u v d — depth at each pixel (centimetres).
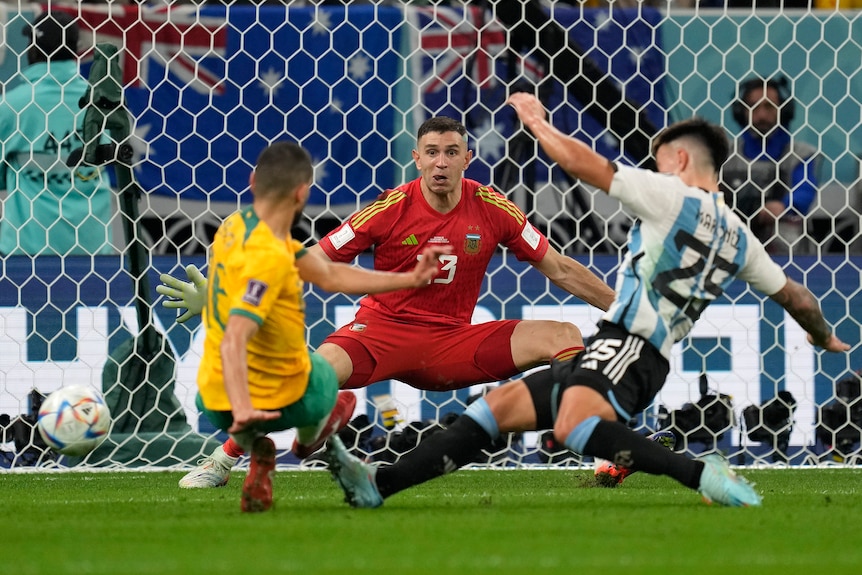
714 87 2647
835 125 2627
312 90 2589
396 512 1343
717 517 1272
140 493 1736
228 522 1227
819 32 2631
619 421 1314
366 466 1366
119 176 2369
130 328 2317
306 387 1262
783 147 2617
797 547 1039
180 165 2575
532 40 2622
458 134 1775
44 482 2002
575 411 1294
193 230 2362
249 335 1164
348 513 1327
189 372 2331
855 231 2623
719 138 1373
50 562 944
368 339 1830
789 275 2375
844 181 2628
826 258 2380
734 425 2317
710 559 963
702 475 1350
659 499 1559
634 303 1320
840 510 1372
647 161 2661
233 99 2580
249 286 1166
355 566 921
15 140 2403
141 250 2303
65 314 2306
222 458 1842
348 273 1332
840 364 2350
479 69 2620
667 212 1312
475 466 2353
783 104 2614
